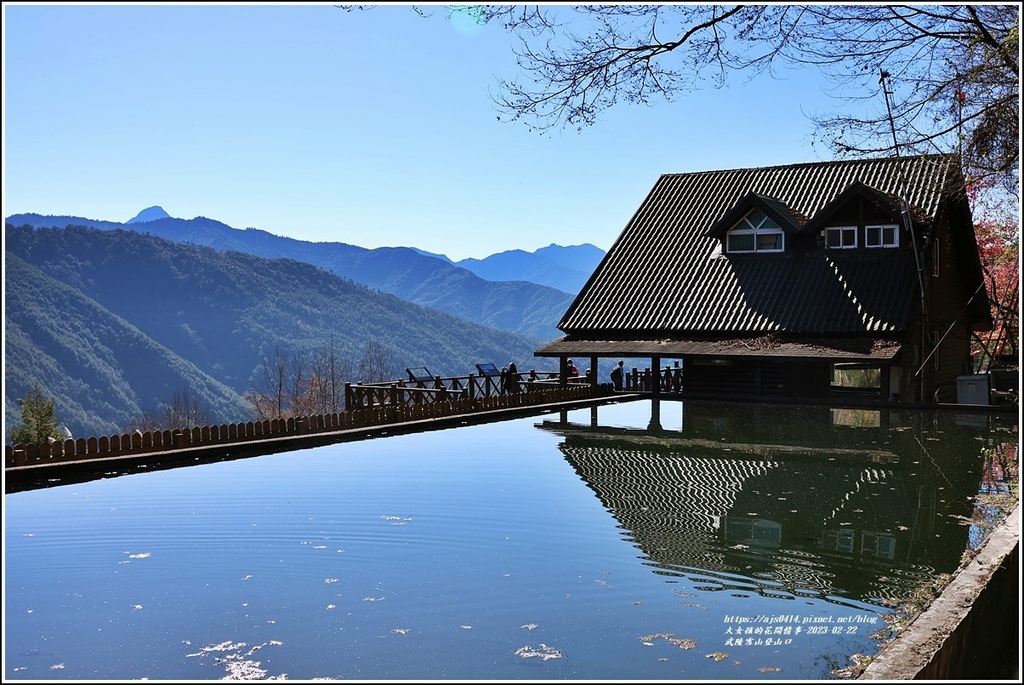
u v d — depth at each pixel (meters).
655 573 9.81
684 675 7.18
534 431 21.47
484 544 11.00
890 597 9.05
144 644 7.89
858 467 16.31
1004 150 13.23
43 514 12.59
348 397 27.86
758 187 33.28
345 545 10.96
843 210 29.42
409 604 8.83
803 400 26.78
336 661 7.48
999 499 13.52
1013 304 28.41
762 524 12.00
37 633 8.14
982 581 7.92
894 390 26.81
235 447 17.75
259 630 8.19
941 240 29.42
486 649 7.73
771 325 27.94
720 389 28.81
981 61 12.72
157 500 13.49
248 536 11.38
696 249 31.86
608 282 31.67
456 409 23.39
